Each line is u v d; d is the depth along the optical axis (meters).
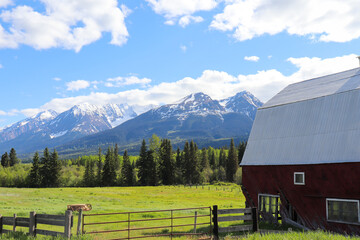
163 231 22.95
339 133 22.86
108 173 120.50
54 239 13.98
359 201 20.42
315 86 29.84
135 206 41.25
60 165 119.31
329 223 22.22
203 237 18.88
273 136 28.28
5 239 14.45
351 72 28.64
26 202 40.75
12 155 161.00
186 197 59.56
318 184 23.11
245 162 29.92
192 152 128.75
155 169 119.50
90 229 23.42
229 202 49.22
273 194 26.81
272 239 14.76
